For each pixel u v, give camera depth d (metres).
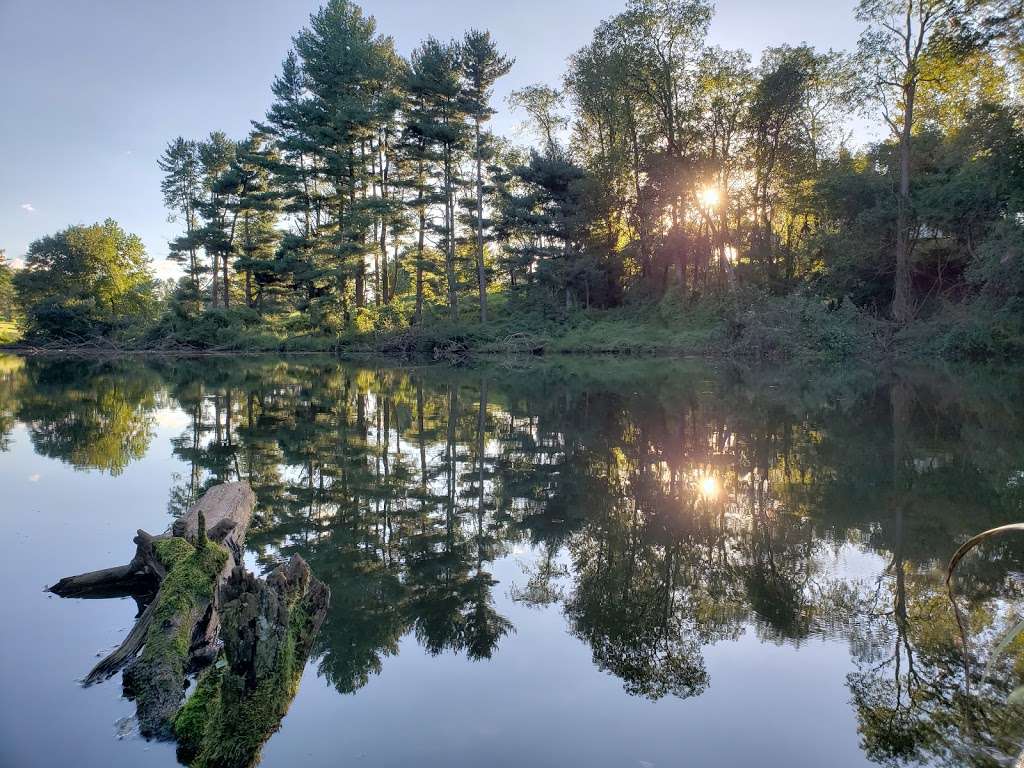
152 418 13.68
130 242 61.78
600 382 21.08
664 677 3.53
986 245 20.28
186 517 5.42
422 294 44.78
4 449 10.20
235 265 41.53
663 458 9.29
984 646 3.72
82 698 3.29
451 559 5.44
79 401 16.77
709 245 38.59
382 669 3.64
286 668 3.27
